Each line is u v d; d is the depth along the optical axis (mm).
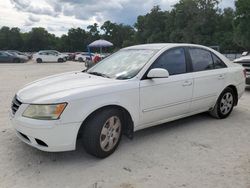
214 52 5645
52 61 37094
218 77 5430
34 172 3547
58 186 3242
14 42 97750
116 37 104562
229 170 3613
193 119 5715
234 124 5434
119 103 3949
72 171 3574
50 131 3475
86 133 3742
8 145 4332
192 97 4980
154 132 4949
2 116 5957
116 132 4051
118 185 3264
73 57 45594
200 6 62906
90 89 3762
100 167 3678
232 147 4336
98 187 3221
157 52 4637
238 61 9117
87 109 3654
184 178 3414
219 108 5625
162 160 3877
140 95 4207
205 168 3664
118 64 4781
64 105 3516
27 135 3604
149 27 82250
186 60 4980
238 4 42281
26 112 3631
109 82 4074
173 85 4613
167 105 4594
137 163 3787
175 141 4547
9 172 3541
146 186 3244
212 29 62406
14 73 17953
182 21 66312
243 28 42719
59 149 3568
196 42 61500
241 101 7602
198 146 4359
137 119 4246
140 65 4457
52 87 3975
